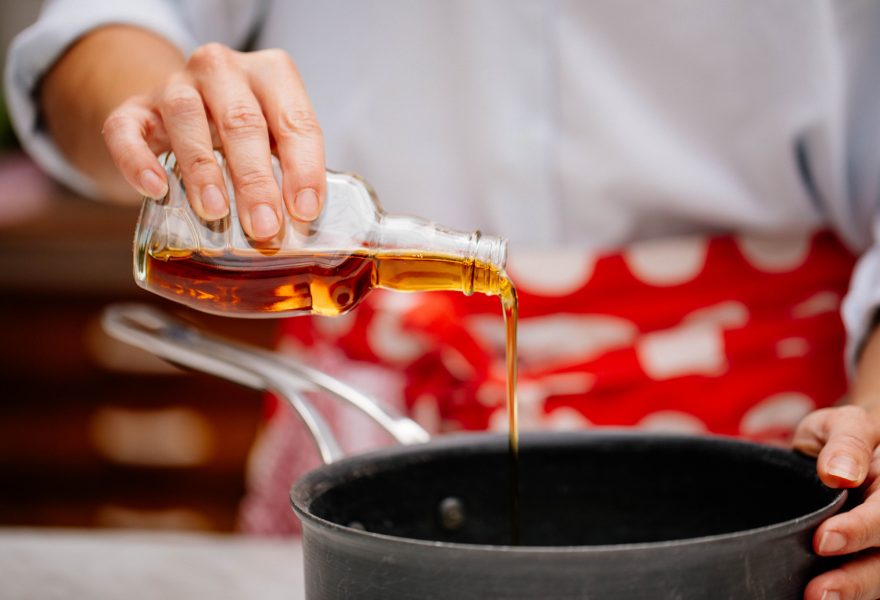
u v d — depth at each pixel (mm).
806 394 1090
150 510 2242
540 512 841
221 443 2211
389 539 689
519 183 1112
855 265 1114
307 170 782
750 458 799
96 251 2152
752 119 1073
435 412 1110
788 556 702
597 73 1082
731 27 1055
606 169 1097
